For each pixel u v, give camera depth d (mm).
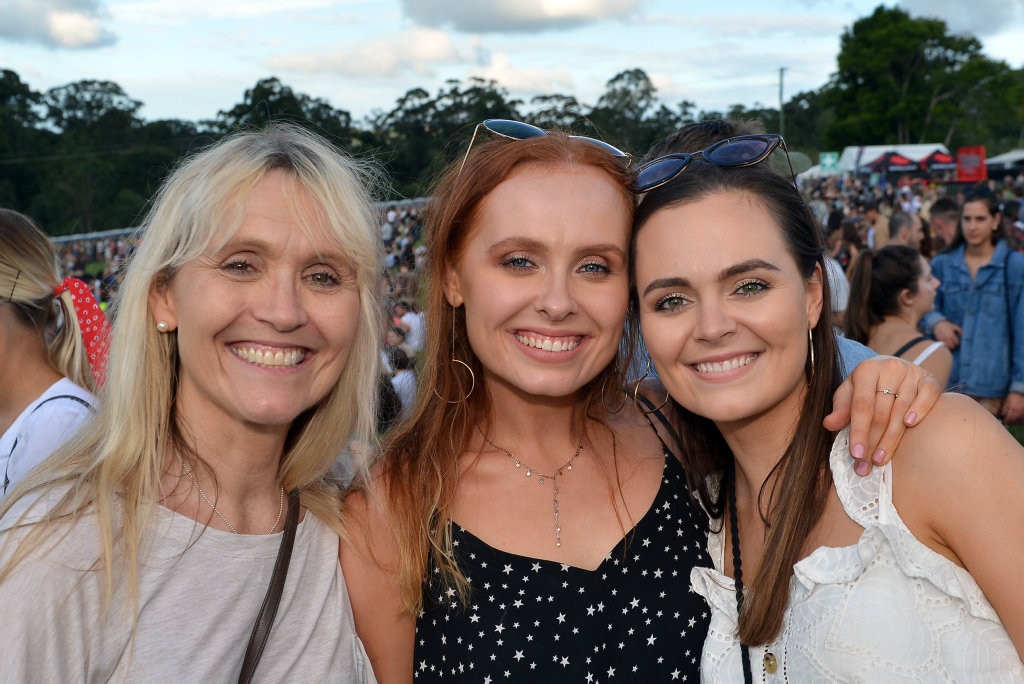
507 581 2070
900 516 1714
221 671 1696
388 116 62906
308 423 1964
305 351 1801
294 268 1727
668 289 1949
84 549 1547
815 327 1993
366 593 2059
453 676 2027
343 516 2020
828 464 1889
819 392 1953
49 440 2494
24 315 2615
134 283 1717
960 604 1689
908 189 36406
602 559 2111
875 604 1692
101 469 1636
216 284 1681
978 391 5805
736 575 2072
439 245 2166
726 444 2264
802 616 1790
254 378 1725
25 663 1443
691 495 2270
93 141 65438
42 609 1471
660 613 2102
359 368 1944
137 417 1678
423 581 2074
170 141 65062
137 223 1933
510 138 2092
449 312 2234
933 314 5977
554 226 2002
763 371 1915
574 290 2053
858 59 77438
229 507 1806
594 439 2316
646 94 75188
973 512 1621
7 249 2594
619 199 2078
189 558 1681
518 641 2014
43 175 61094
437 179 2273
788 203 1920
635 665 2049
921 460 1685
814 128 91188
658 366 2041
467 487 2193
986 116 78125
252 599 1766
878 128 77625
